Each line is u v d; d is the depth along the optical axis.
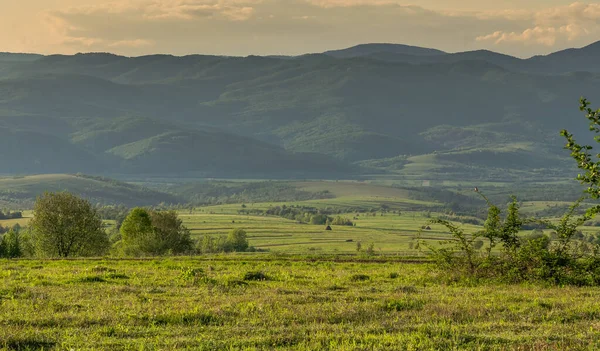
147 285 35.09
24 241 101.56
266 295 30.23
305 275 43.78
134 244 96.12
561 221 38.38
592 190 25.50
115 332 21.33
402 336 20.62
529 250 37.75
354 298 29.64
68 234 92.94
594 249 37.75
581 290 33.91
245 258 69.75
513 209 38.88
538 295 31.44
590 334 20.78
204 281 36.31
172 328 22.30
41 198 93.88
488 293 32.31
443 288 34.88
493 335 20.72
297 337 20.53
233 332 21.53
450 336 20.98
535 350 18.89
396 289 33.66
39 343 19.75
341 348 18.89
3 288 32.16
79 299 28.73
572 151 26.23
